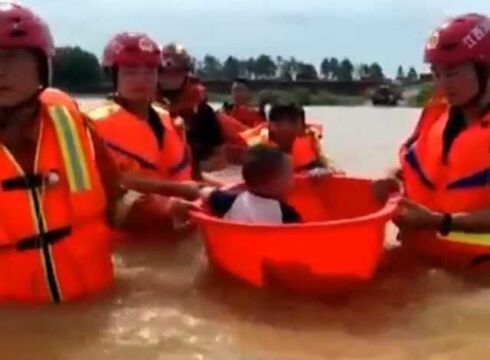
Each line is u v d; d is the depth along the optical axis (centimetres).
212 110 1055
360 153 1264
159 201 570
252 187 511
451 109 536
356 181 577
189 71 865
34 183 458
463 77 516
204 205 525
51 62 473
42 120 468
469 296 477
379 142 1420
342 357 396
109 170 507
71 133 469
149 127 623
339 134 1594
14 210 455
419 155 551
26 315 440
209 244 497
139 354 394
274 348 405
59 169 464
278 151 515
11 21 448
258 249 468
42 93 480
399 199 513
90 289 473
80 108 532
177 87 850
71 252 465
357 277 478
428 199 543
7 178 455
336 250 465
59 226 461
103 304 460
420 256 535
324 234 458
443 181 532
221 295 475
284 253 465
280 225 459
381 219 471
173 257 543
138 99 625
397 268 517
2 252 455
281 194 512
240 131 1084
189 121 1020
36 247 458
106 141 601
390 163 1156
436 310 455
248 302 465
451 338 417
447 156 529
